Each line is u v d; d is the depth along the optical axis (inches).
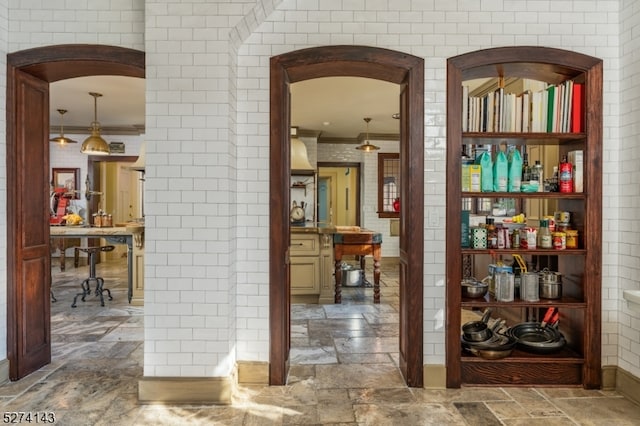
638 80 95.8
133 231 188.4
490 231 107.7
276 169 103.8
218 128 96.3
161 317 96.7
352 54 102.6
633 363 97.0
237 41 101.0
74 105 252.4
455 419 87.6
